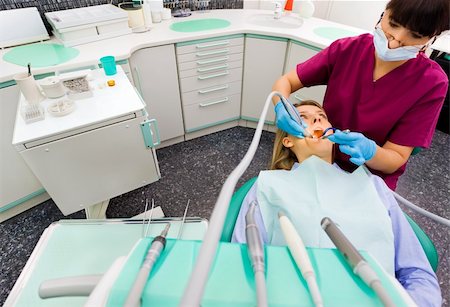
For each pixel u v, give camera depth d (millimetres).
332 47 995
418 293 616
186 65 1694
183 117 1944
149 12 1653
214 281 349
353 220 744
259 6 2154
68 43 1416
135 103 1081
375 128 923
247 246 394
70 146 982
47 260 682
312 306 321
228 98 2004
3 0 1415
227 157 1944
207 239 280
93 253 699
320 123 921
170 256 387
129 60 1444
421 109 829
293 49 1669
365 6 1876
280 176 879
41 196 1587
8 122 1253
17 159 1354
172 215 1552
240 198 878
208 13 1998
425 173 1791
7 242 1409
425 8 628
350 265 371
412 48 729
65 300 598
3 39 1396
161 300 320
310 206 783
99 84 1188
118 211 1568
